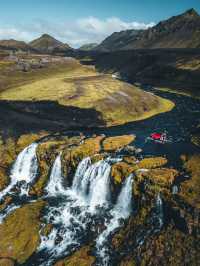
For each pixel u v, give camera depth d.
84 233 56.81
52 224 58.62
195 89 160.00
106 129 95.31
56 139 85.06
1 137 90.62
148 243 50.91
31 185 72.88
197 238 48.69
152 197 56.03
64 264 50.34
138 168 62.75
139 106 115.25
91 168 67.69
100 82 139.12
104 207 62.66
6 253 53.62
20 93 131.50
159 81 194.75
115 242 53.47
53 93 124.62
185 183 57.47
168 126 96.69
